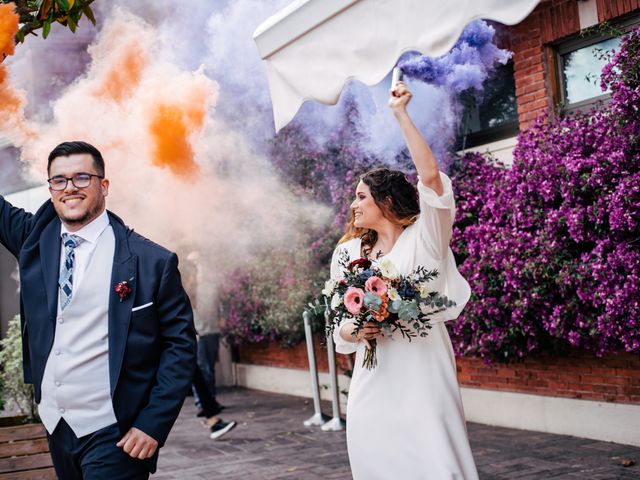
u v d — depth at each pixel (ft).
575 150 17.25
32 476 12.17
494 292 19.44
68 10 9.35
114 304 8.85
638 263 15.84
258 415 26.96
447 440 9.07
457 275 9.65
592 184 16.65
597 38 18.98
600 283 16.58
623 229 15.97
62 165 8.98
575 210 16.90
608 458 16.97
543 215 18.24
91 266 9.01
